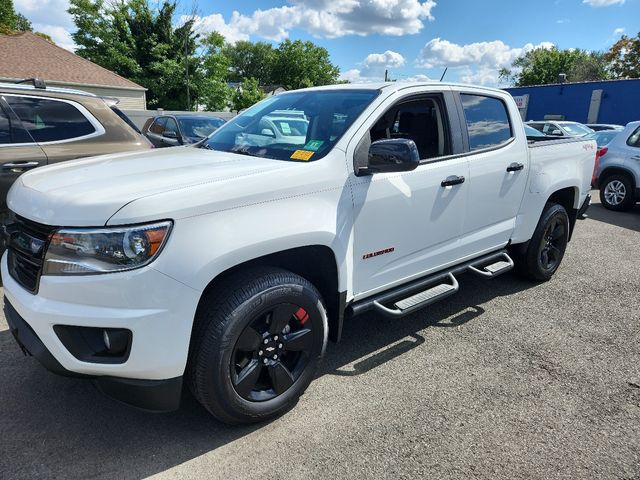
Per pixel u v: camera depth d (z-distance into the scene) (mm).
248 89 48250
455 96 3658
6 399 2836
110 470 2305
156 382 2229
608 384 3150
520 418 2768
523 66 69250
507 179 3994
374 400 2914
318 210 2646
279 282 2494
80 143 4820
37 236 2262
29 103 4613
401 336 3793
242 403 2494
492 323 4043
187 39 33844
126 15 32969
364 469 2342
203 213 2221
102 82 24625
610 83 24625
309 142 2979
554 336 3822
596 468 2385
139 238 2070
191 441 2521
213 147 3414
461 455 2455
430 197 3316
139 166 2709
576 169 4844
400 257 3256
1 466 2305
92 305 2102
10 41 23781
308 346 2736
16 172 4387
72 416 2703
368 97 3184
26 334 2305
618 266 5676
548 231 4734
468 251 3857
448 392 3018
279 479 2270
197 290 2199
